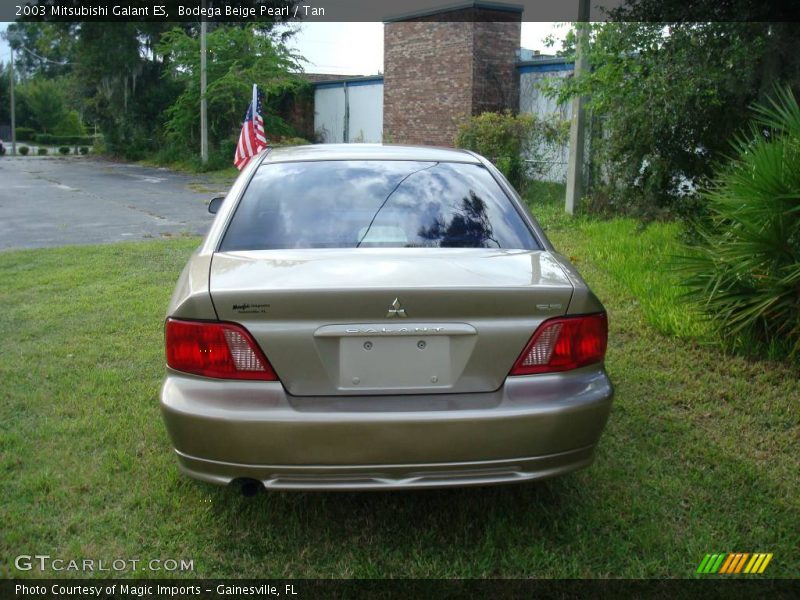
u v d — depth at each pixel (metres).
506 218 3.43
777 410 4.18
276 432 2.59
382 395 2.67
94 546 2.93
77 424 4.05
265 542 2.97
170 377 2.77
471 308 2.66
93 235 11.80
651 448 3.78
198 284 2.78
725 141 7.31
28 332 5.81
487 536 2.98
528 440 2.67
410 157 3.83
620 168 8.34
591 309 2.83
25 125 79.06
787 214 4.84
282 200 3.39
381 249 3.10
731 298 5.04
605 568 2.81
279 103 32.69
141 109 36.16
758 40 6.69
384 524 3.11
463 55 20.30
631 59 7.84
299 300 2.61
